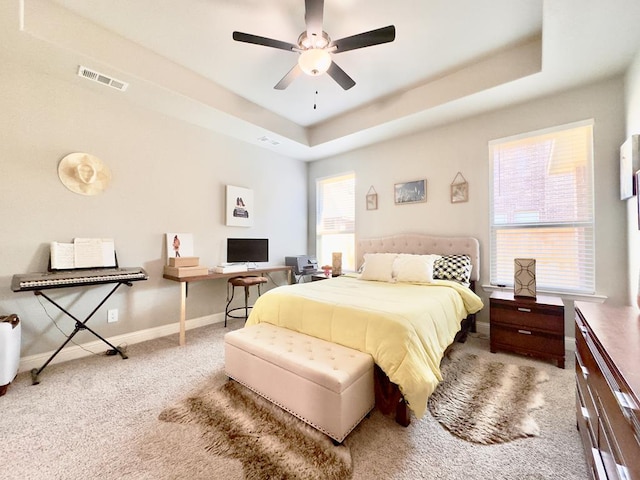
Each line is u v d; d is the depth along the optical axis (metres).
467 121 3.40
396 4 2.04
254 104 3.52
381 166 4.19
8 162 2.30
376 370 1.71
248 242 4.04
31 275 2.26
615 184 2.53
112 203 2.85
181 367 2.40
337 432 1.45
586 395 1.29
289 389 1.67
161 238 3.23
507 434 1.55
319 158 4.98
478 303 2.79
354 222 4.58
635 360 0.89
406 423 1.63
